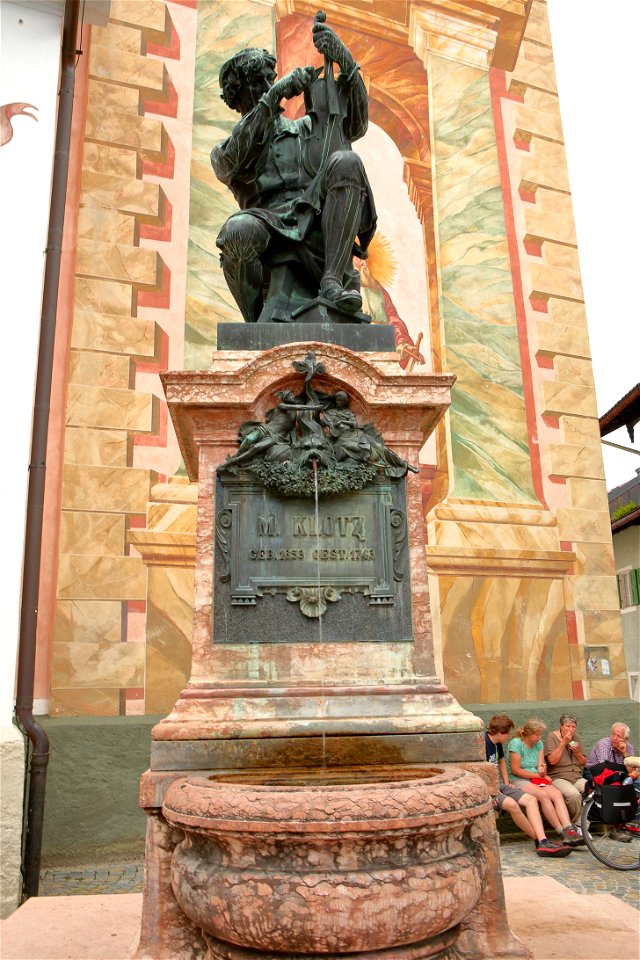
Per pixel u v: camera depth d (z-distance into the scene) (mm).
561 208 9742
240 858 1996
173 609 7121
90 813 6289
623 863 5770
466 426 8578
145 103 8203
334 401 2943
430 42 9672
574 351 9266
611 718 7918
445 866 2023
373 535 2816
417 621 2752
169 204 8078
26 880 5172
